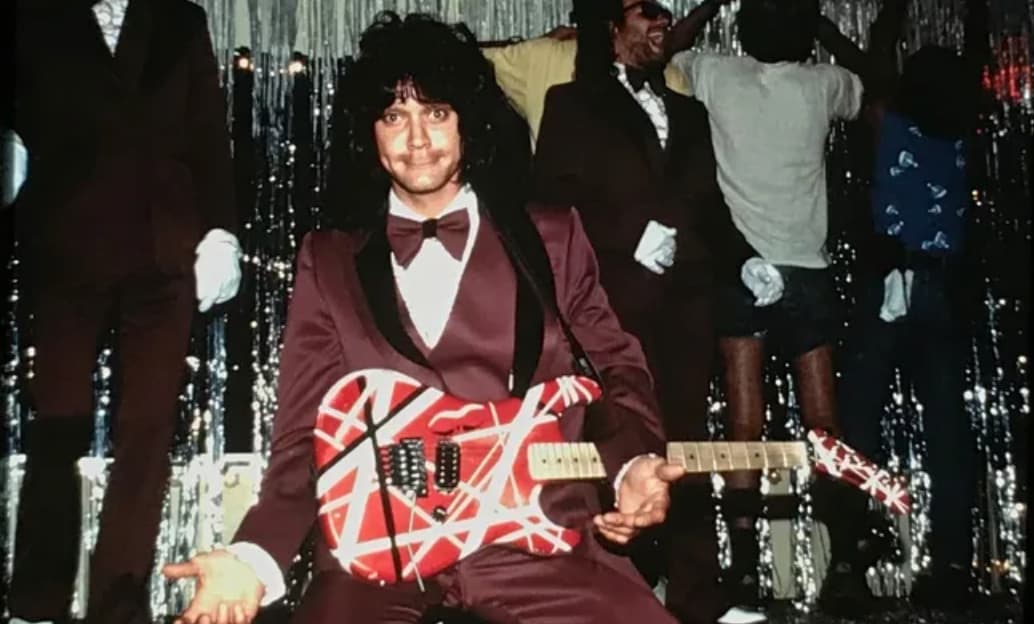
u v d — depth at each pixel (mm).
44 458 2752
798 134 3367
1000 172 3906
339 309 1971
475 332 1978
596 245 3033
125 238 2795
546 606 1889
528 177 2113
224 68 3748
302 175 3729
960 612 3426
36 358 2775
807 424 3361
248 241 3637
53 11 2824
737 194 3350
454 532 1897
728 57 3418
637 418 1969
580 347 2021
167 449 2791
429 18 2098
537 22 4004
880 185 3516
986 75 3938
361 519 1889
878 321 3490
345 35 3844
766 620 3178
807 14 3408
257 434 3484
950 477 3488
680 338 3057
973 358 3816
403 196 2066
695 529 3084
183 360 2816
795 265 3330
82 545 3152
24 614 2721
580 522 1939
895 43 3660
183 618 1793
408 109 2029
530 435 1948
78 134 2805
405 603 1893
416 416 1926
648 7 3098
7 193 2789
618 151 3051
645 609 1886
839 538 3357
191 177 2871
